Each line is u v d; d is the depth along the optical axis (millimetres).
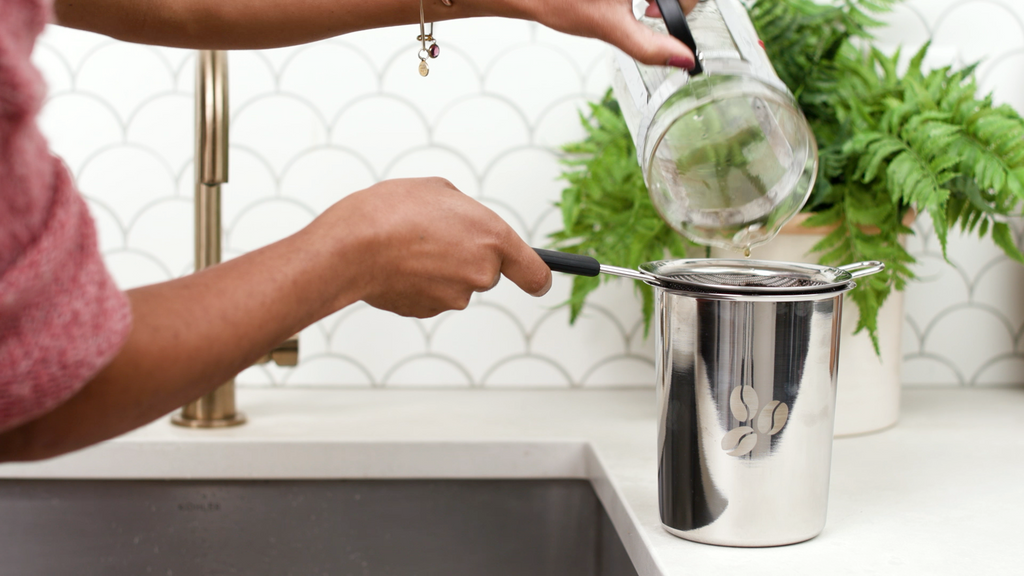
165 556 696
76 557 692
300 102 864
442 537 712
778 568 485
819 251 688
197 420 763
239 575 687
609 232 740
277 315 359
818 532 525
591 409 834
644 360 908
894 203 674
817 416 506
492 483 732
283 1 529
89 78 848
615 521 612
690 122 469
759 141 487
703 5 498
